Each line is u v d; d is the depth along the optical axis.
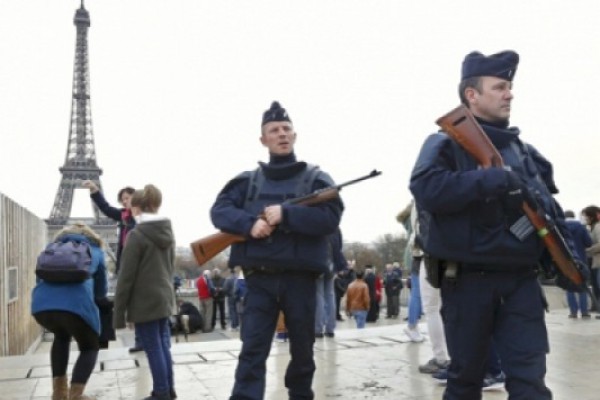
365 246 72.88
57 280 5.14
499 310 3.00
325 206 3.98
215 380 6.32
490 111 3.20
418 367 6.56
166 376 5.25
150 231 5.17
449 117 3.05
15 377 6.87
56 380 5.42
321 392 5.51
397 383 5.81
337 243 8.29
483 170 2.84
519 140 3.24
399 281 24.56
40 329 19.89
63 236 5.56
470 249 2.92
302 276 4.00
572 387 5.40
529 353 2.89
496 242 2.90
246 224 3.90
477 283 2.96
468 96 3.26
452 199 2.85
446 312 3.09
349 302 15.67
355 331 9.77
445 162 3.09
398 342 8.41
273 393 5.58
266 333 3.99
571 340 8.07
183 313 19.14
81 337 5.34
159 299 5.16
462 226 2.94
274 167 4.17
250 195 4.21
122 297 5.11
